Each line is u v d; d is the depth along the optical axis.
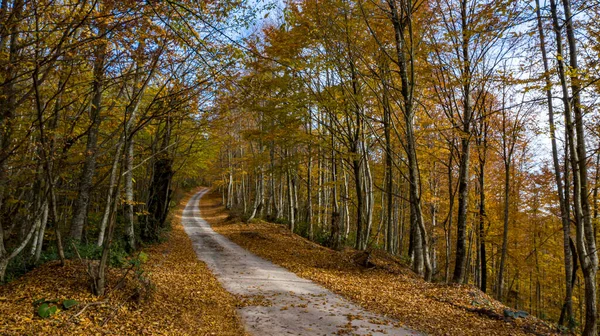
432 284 10.03
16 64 5.49
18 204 9.01
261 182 28.27
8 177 7.56
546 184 15.72
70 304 5.67
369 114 15.74
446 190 20.28
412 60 9.40
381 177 21.23
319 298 8.57
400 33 9.41
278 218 26.98
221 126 13.55
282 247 16.95
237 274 11.26
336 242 17.16
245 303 7.98
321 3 10.33
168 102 8.05
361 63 12.01
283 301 8.22
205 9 5.91
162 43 6.78
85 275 6.99
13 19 5.19
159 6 5.42
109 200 6.86
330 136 16.42
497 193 18.64
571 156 7.77
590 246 7.67
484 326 6.79
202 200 55.16
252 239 19.38
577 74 7.45
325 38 10.48
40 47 5.78
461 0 10.47
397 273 11.54
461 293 8.92
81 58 6.11
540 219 17.84
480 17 9.44
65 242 9.90
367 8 10.17
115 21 5.78
